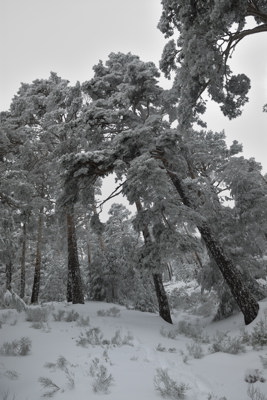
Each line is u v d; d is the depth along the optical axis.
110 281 18.53
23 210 16.80
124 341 7.86
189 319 15.66
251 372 5.28
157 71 13.48
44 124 17.09
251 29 8.55
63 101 17.52
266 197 13.56
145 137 10.85
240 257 13.44
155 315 14.07
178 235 10.81
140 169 8.97
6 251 16.84
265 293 12.98
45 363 5.79
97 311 13.09
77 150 15.92
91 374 5.14
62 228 21.42
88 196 13.11
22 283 23.81
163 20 10.85
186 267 42.50
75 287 16.14
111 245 19.84
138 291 18.19
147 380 5.00
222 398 4.35
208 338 9.68
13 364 5.65
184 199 12.63
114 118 12.19
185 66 9.77
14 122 17.39
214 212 14.28
